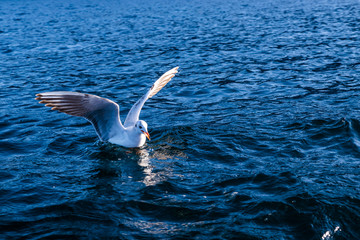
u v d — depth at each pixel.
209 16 34.72
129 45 23.31
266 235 5.75
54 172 7.93
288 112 11.47
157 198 6.82
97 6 44.00
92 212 6.42
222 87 14.74
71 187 7.28
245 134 9.75
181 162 8.30
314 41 23.08
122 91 14.55
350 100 12.38
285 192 6.82
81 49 22.30
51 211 6.45
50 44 23.70
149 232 5.89
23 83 15.61
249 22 30.92
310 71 16.62
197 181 7.43
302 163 8.04
